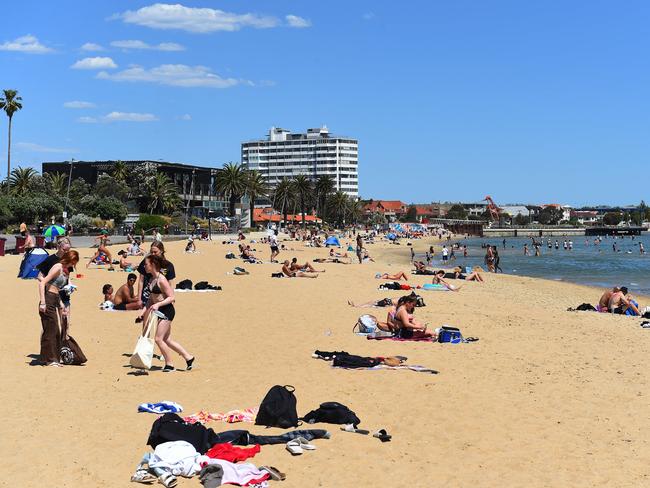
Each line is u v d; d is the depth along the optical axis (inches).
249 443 363.6
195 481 314.0
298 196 6820.9
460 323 813.2
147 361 513.3
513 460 352.8
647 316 913.5
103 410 412.5
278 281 1314.0
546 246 5590.6
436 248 4429.1
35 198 3565.5
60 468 320.2
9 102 3747.5
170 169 5787.4
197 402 443.2
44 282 518.3
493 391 486.0
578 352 639.1
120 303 828.6
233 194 5413.4
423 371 539.2
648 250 4766.2
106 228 3683.6
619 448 373.7
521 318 868.6
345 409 410.3
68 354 527.2
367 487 313.3
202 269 1588.3
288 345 644.7
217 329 729.6
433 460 350.3
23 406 413.1
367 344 657.6
